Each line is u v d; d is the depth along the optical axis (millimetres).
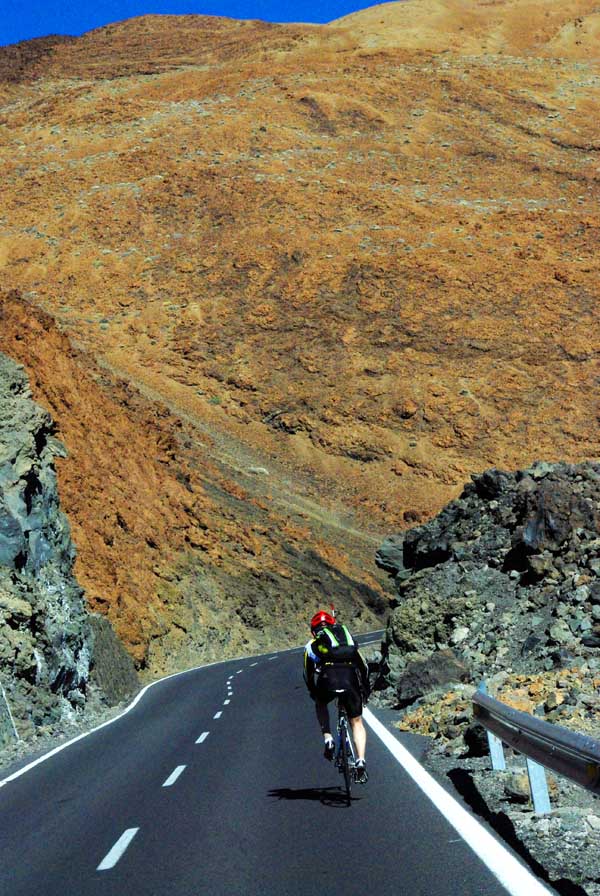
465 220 114938
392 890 5758
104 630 28266
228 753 12844
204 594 44250
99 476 44656
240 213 115125
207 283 104375
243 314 100000
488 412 89375
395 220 113875
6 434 24297
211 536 50812
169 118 146125
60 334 55688
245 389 91312
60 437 44219
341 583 55688
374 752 11453
